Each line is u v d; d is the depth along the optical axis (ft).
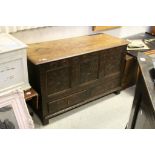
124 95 8.21
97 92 7.41
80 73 6.44
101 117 6.97
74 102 6.86
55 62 5.62
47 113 6.33
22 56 4.99
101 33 8.39
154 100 3.24
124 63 7.70
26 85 5.52
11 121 5.05
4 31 5.87
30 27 6.44
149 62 4.26
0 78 4.86
